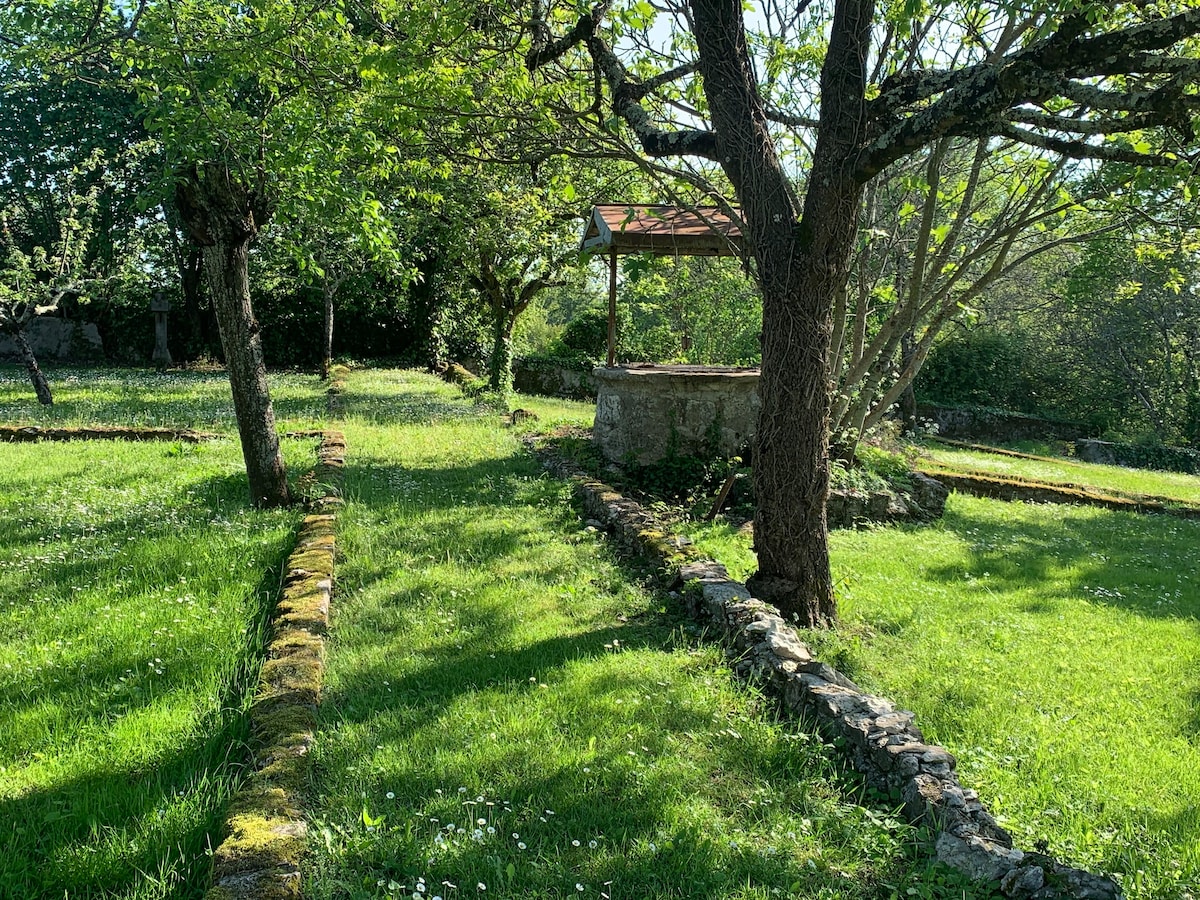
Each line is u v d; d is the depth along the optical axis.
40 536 6.80
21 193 22.95
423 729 3.97
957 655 5.75
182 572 6.03
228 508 7.94
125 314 27.39
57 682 4.26
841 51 5.40
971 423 28.39
